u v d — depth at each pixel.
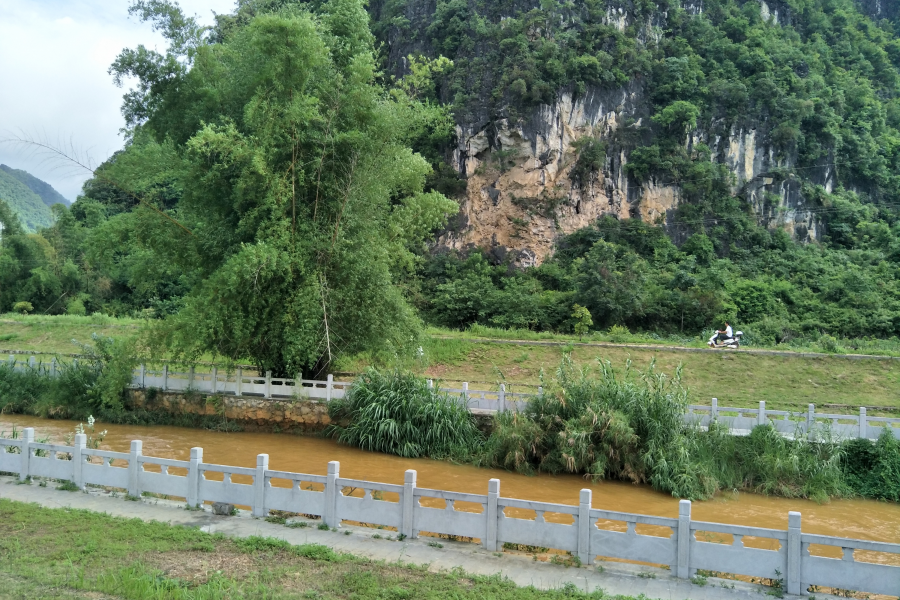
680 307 49.34
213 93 22.77
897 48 89.06
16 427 21.23
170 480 11.88
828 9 90.31
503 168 60.19
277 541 9.70
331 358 21.83
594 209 61.91
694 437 17.55
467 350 33.78
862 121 75.31
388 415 19.38
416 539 10.27
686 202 64.56
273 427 21.52
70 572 8.34
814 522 14.48
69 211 62.66
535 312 50.12
